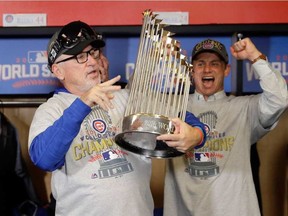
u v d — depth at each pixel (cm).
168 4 288
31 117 303
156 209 265
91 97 143
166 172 232
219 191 219
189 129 146
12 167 281
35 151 151
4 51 292
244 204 217
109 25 284
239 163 222
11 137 282
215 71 234
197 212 218
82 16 290
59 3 290
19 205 277
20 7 289
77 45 167
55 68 173
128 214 161
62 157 153
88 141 165
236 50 201
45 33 282
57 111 166
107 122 169
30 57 292
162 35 155
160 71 153
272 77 200
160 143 155
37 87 293
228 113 229
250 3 288
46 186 304
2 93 293
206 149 224
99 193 160
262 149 302
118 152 166
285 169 301
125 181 163
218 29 280
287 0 287
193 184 222
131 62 289
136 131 143
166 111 150
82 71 168
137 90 155
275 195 302
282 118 300
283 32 282
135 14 289
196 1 288
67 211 165
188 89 153
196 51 239
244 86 289
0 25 289
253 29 279
